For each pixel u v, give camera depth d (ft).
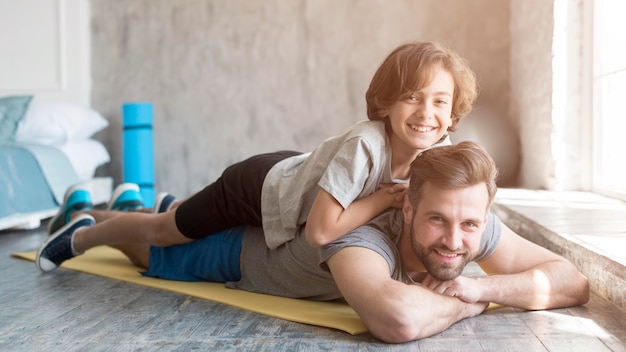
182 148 20.88
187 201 8.59
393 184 6.77
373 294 6.07
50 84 20.92
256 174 7.99
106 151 20.43
